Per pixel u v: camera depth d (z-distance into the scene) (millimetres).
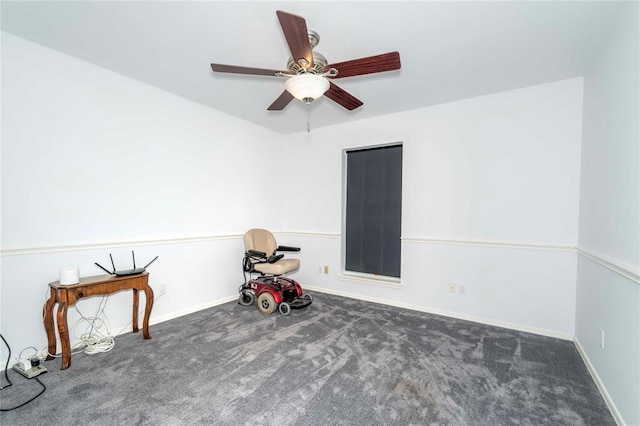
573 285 2529
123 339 2486
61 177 2273
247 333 2619
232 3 1643
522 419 1547
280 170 4363
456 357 2199
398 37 1941
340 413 1583
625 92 1611
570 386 1844
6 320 2027
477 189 2957
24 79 2088
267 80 2664
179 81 2705
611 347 1679
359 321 2922
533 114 2689
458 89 2771
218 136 3461
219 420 1525
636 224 1440
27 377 1886
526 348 2359
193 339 2488
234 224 3674
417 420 1533
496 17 1734
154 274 2863
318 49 2080
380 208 3732
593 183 2156
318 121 3801
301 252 4230
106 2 1657
